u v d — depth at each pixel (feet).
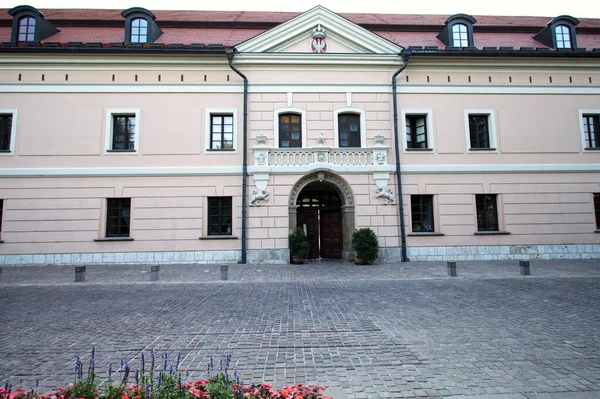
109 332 19.36
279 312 23.38
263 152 50.83
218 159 51.70
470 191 53.47
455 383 12.87
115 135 52.47
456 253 52.11
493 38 60.85
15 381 13.24
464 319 21.40
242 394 9.51
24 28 53.11
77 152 50.72
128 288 32.30
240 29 61.93
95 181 50.34
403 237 51.24
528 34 63.10
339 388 12.34
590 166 55.11
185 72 53.06
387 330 19.33
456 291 29.94
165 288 32.22
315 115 53.47
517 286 32.04
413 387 12.57
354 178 51.52
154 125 51.96
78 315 22.91
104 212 50.21
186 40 56.44
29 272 42.24
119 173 50.44
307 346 16.97
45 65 51.72
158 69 52.75
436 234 52.06
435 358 15.34
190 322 21.20
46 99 51.39
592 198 54.75
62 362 15.17
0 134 51.42
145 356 15.81
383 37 55.62
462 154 54.19
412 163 53.47
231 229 50.83
